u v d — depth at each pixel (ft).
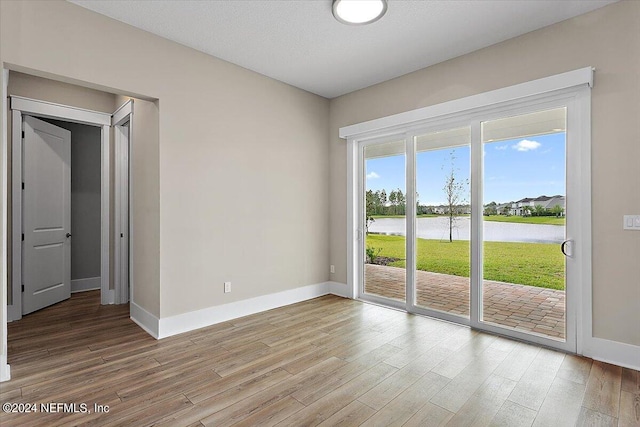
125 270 13.99
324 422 6.11
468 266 11.19
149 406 6.59
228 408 6.53
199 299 10.97
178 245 10.47
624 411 6.36
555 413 6.33
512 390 7.13
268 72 12.54
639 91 7.98
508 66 10.04
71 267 15.87
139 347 9.37
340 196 15.07
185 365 8.30
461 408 6.52
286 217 13.66
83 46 8.62
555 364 8.30
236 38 10.13
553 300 9.45
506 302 10.30
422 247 12.37
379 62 11.63
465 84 10.97
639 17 7.97
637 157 8.01
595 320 8.62
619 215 8.25
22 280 12.07
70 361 8.50
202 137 11.02
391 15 8.87
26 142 12.21
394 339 9.94
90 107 13.20
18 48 7.68
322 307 13.24
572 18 8.92
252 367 8.20
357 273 14.70
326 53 11.02
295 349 9.25
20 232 11.86
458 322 11.34
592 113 8.61
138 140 11.30
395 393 7.04
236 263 11.97
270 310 12.85
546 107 9.48
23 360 8.55
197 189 10.91
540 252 9.68
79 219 16.12
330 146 15.46
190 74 10.71
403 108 12.66
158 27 9.55
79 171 16.15
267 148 12.94
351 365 8.30
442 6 8.47
